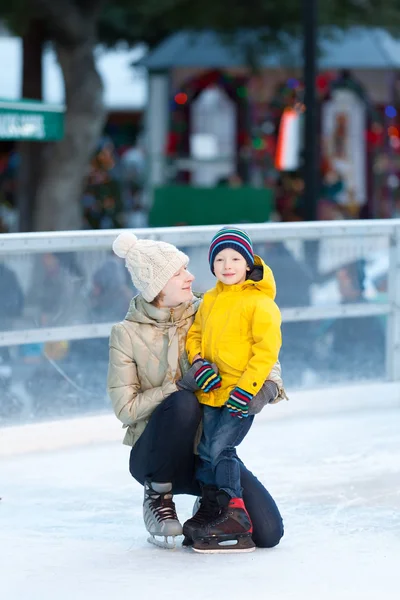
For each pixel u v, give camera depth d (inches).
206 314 393.4
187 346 396.5
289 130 1696.6
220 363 388.2
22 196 1306.6
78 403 585.6
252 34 1476.4
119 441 586.2
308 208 992.9
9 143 1777.8
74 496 487.2
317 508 467.2
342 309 659.4
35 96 1387.8
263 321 378.6
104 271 586.2
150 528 404.2
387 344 679.1
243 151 1696.6
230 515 396.8
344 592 361.4
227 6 1334.9
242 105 1701.5
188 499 482.6
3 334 559.8
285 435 596.7
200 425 397.4
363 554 403.9
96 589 365.1
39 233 569.6
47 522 449.1
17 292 562.6
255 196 1309.1
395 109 1776.6
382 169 1781.5
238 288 389.7
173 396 390.3
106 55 2159.2
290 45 1486.2
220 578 374.9
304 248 645.3
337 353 665.0
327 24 1353.3
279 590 362.9
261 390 387.5
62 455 556.4
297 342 650.8
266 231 631.2
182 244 604.4
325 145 1782.7
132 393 398.6
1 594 360.8
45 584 370.6
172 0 1282.0
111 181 1595.7
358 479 512.4
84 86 1264.8
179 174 1753.2
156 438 391.5
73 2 1237.1
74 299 579.2
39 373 573.9
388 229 668.7
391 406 673.0
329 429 611.2
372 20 1359.5
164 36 1856.5
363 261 662.5
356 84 1731.1
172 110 1734.7
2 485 503.8
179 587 365.7
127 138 2129.7
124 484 506.0
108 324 589.9
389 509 466.3
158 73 1729.8
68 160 1272.1
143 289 393.4
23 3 1173.1
